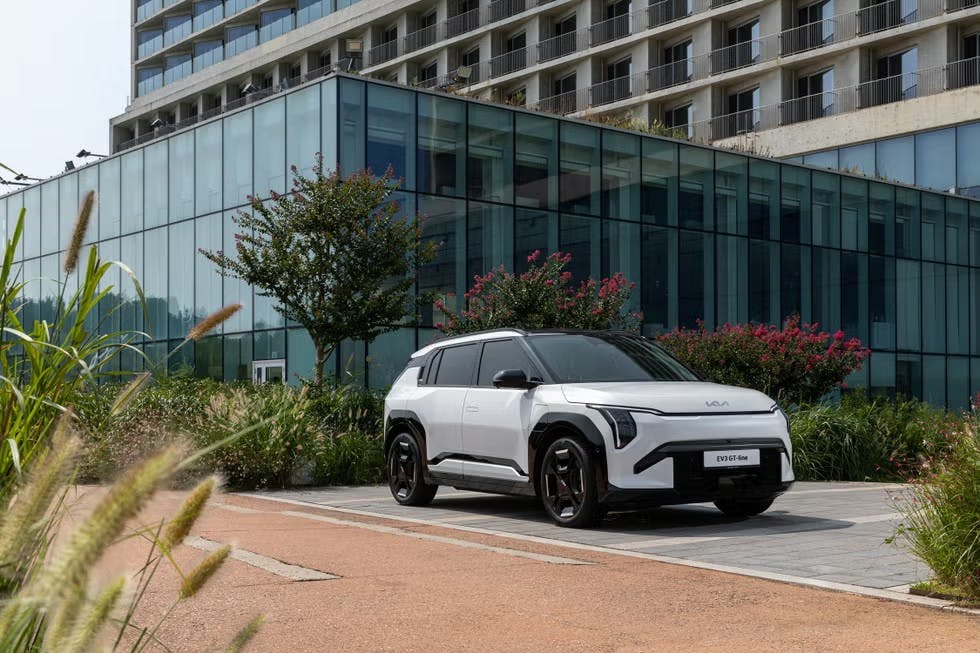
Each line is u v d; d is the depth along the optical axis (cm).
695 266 2478
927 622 472
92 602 103
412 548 684
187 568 568
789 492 1178
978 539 520
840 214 2781
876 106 3747
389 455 1041
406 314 1739
